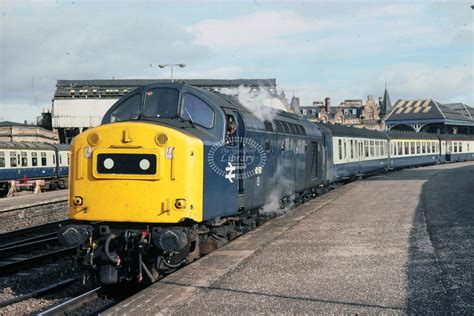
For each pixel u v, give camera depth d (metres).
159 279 9.38
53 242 15.96
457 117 87.69
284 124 15.09
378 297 7.34
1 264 12.75
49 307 8.81
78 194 9.32
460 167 41.69
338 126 28.77
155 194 8.90
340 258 9.70
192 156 8.96
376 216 14.48
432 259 9.30
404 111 89.75
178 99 10.05
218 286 8.11
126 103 10.35
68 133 63.81
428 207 15.63
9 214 22.03
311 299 7.36
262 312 6.89
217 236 11.02
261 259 9.81
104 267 9.10
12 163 37.97
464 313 6.56
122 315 6.89
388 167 40.09
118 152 9.10
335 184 26.17
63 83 63.16
